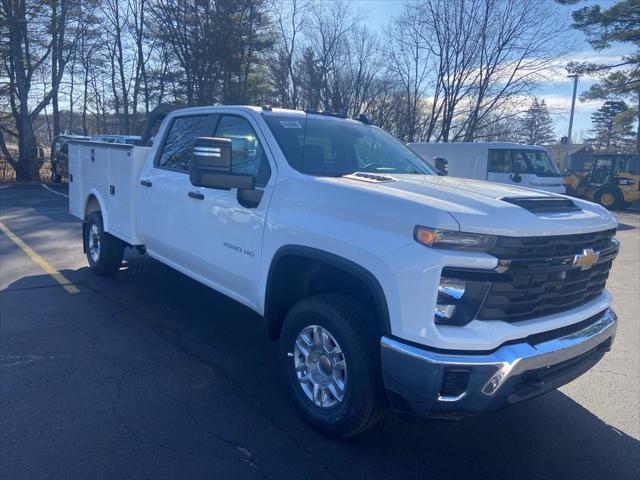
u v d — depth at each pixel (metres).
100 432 3.58
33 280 7.15
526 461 3.51
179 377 4.45
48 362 4.62
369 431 3.78
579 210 3.61
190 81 31.50
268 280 4.02
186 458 3.34
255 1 30.97
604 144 74.50
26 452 3.32
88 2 26.47
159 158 5.77
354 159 4.57
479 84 26.44
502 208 3.13
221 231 4.55
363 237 3.28
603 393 4.54
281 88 33.28
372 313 3.47
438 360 2.90
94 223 7.14
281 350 3.95
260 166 4.33
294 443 3.57
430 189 3.52
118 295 6.58
